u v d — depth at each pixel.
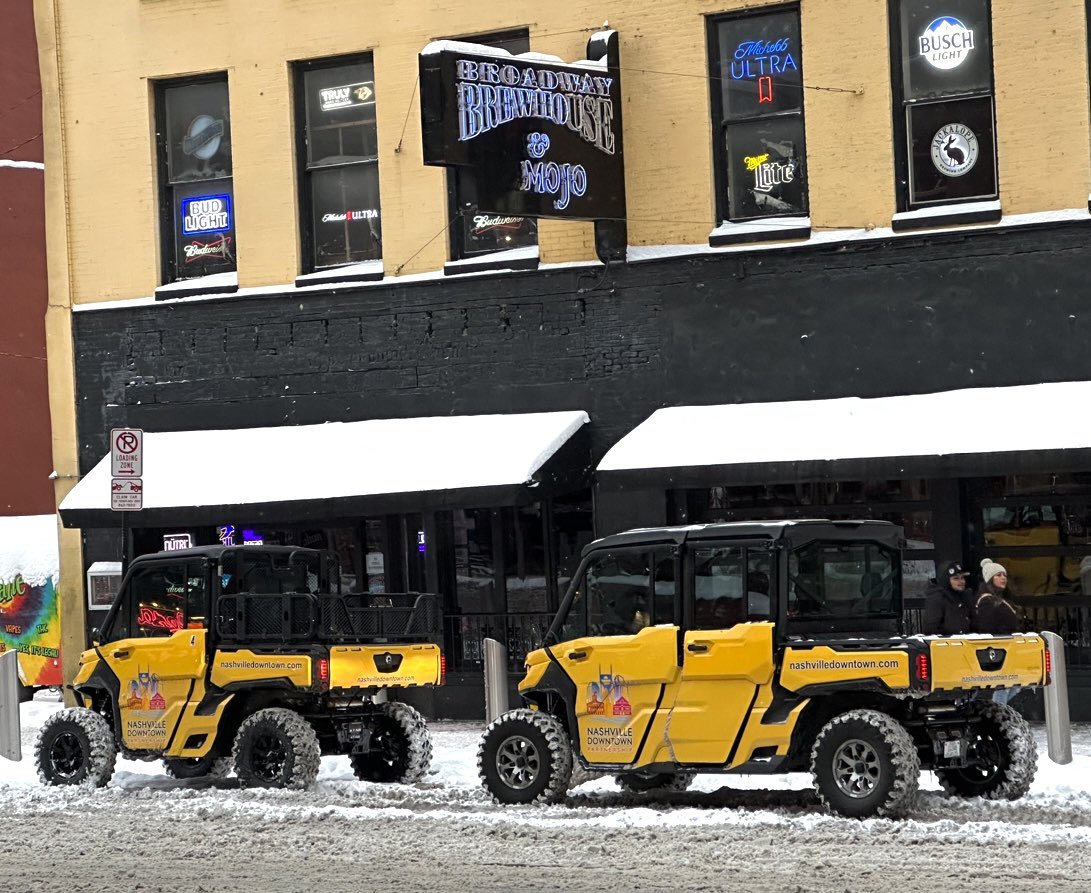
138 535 23.52
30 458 27.39
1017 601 18.98
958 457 17.78
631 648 13.28
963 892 9.73
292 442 22.00
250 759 15.02
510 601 21.58
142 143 23.38
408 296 21.81
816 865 10.62
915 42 19.44
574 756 13.73
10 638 24.59
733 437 19.17
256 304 22.66
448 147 18.83
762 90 20.23
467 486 20.08
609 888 10.27
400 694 21.66
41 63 23.81
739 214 20.36
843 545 13.09
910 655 12.09
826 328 19.66
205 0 23.00
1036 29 18.72
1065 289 18.59
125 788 15.77
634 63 20.62
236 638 15.22
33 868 11.84
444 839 12.21
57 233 23.77
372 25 22.11
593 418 20.80
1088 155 18.55
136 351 23.33
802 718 12.62
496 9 21.41
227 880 11.09
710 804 13.53
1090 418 17.66
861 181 19.55
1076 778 13.77
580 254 20.91
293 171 22.56
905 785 11.99
